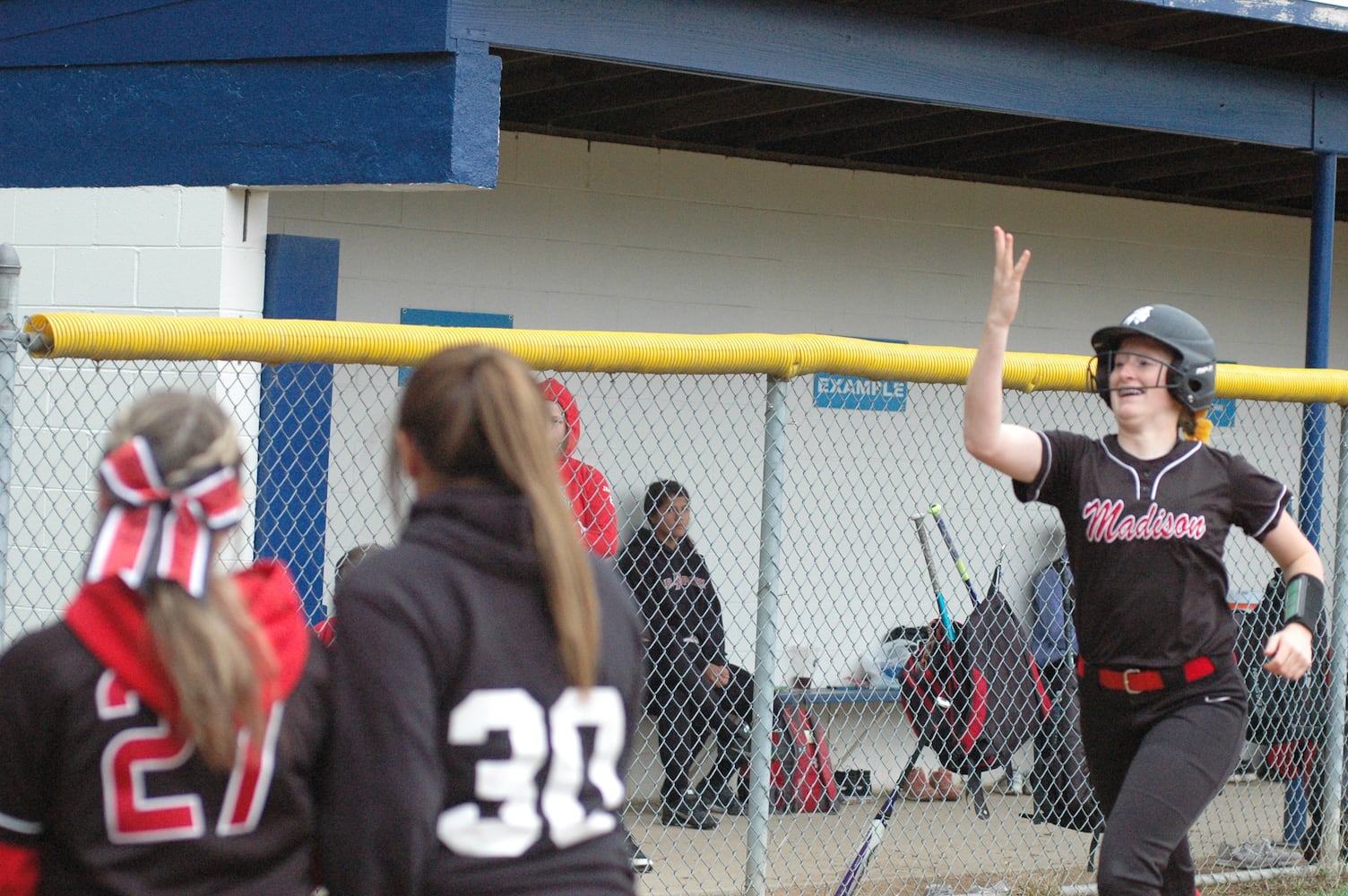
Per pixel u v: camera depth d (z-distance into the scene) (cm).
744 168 2731
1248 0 2064
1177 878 1375
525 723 736
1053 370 1744
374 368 2380
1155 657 1305
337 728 724
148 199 1880
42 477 1873
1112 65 2230
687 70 1912
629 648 797
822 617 2758
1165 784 1250
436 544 749
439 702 732
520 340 1449
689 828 2406
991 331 1302
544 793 740
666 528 2333
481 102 1756
